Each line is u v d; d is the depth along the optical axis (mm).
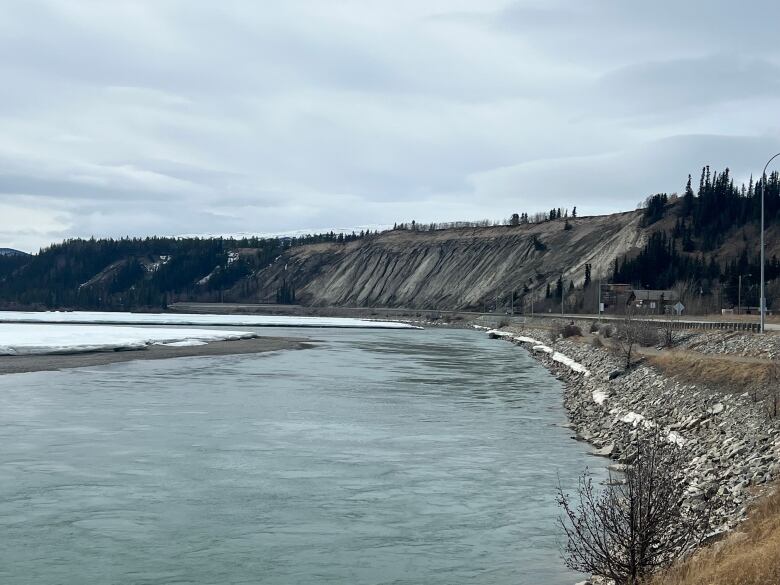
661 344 56219
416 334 126062
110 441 28203
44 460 24953
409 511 20188
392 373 56938
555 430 32469
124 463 24797
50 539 17453
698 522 14336
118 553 16641
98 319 177875
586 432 31531
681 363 38844
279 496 21391
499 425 33594
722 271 144125
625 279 150000
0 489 21438
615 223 195500
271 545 17391
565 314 143000
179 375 52312
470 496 21688
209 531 18266
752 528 13219
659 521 12938
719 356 40000
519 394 45125
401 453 27250
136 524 18672
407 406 39125
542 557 16781
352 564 16281
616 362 49156
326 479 23359
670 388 35312
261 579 15328
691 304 120062
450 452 27578
